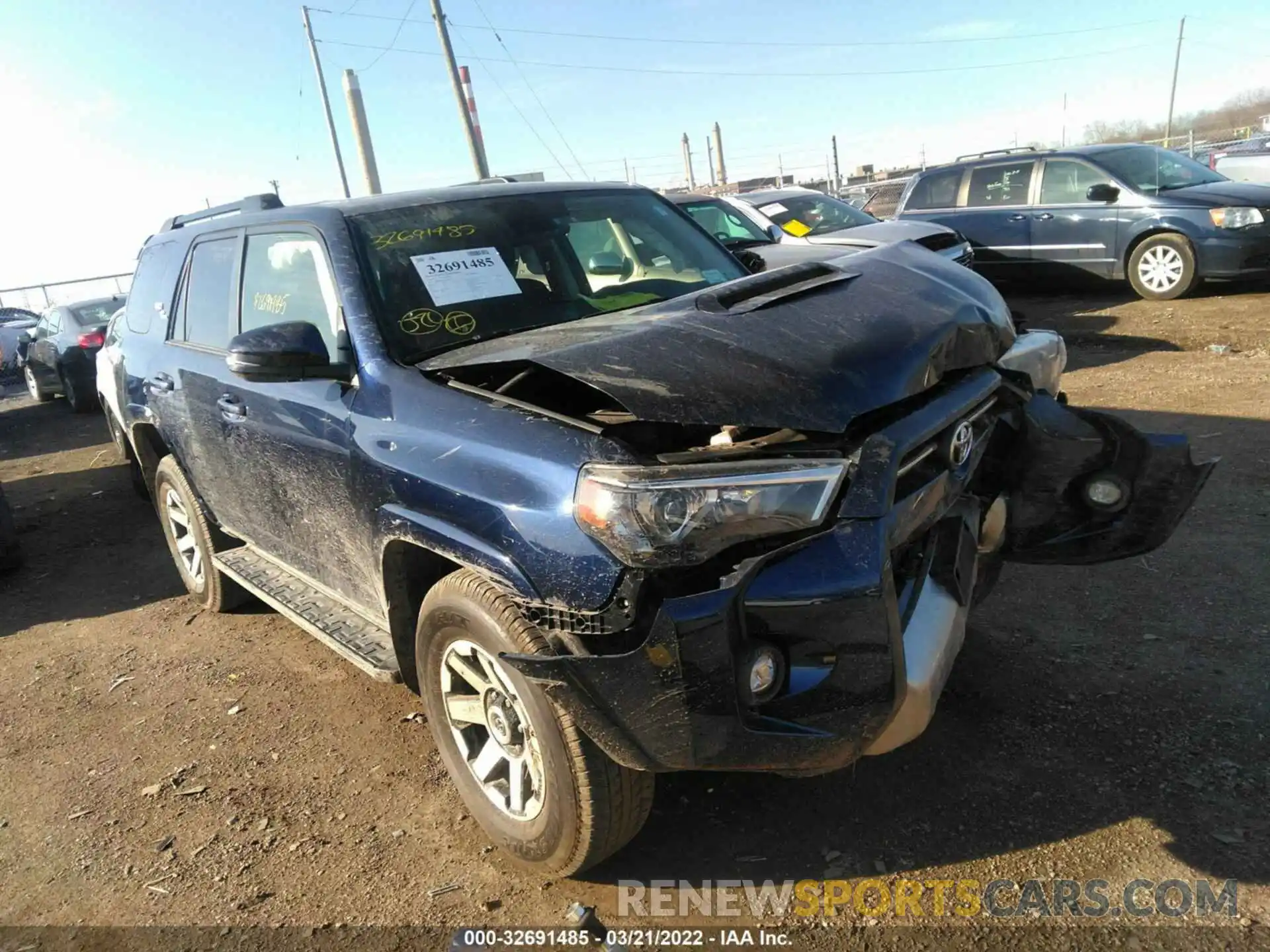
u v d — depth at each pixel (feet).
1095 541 10.74
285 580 13.33
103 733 12.70
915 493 8.06
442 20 67.10
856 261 10.63
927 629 8.34
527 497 7.84
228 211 15.25
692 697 7.19
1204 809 8.70
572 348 8.25
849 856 8.73
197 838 10.14
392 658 10.50
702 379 7.67
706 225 29.25
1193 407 21.03
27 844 10.39
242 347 9.46
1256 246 32.07
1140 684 10.71
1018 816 8.93
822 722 7.58
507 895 8.78
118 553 20.95
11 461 33.47
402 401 9.34
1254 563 13.17
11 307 83.35
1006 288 41.14
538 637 7.89
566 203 12.61
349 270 10.59
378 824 10.06
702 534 7.15
